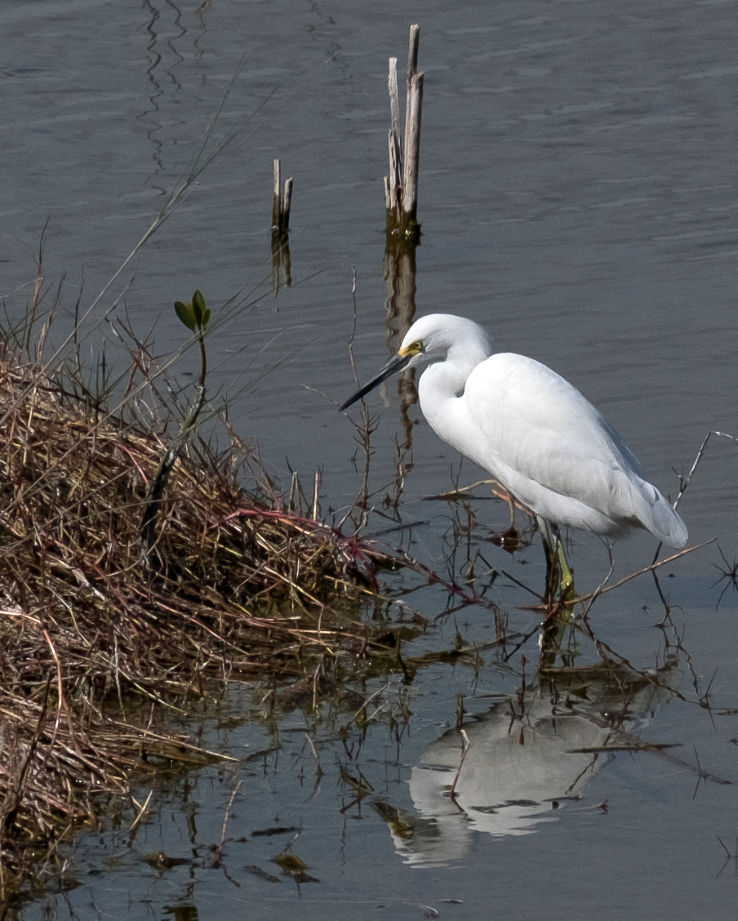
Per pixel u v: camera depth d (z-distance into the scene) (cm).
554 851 769
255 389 1489
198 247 1861
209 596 1043
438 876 747
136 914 714
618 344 1578
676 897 725
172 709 921
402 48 2550
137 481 1085
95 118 2227
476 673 988
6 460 1030
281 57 2495
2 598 939
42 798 793
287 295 1744
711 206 1995
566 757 871
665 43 2608
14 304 1630
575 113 2319
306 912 716
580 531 1245
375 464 1336
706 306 1673
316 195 2050
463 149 2203
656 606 1090
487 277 1794
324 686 959
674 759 865
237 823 796
